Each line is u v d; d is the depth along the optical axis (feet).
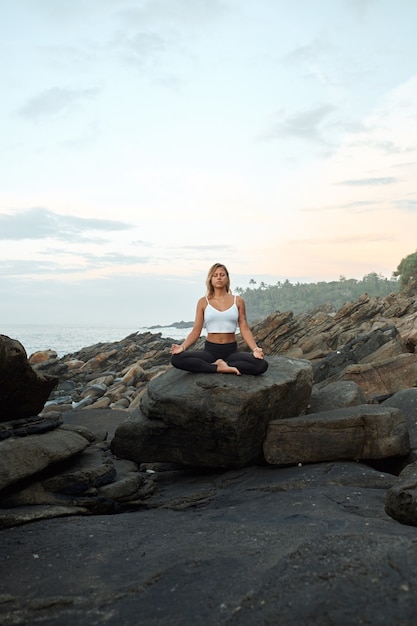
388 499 12.78
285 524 12.26
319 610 7.70
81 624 8.04
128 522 14.25
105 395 58.44
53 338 407.85
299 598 8.07
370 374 37.06
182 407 20.35
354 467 18.85
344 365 48.73
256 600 8.17
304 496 15.72
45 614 8.46
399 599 7.76
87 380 80.38
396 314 87.35
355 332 76.07
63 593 9.12
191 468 22.68
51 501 16.35
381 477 17.89
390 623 7.25
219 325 23.12
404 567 8.67
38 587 9.48
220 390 20.11
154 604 8.44
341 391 25.23
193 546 10.94
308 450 19.76
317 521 12.32
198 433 20.52
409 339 44.65
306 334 83.61
